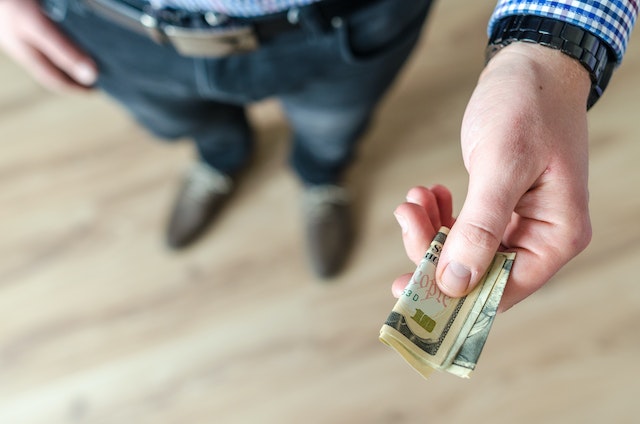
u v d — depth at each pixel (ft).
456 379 3.14
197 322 3.40
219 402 3.25
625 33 1.61
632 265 3.20
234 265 3.49
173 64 2.23
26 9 2.20
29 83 3.88
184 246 3.54
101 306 3.47
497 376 3.12
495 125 1.58
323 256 3.40
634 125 3.42
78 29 2.22
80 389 3.33
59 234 3.61
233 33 2.02
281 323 3.35
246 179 3.66
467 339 1.67
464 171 3.49
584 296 3.18
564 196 1.59
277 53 2.13
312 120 2.68
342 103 2.48
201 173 3.51
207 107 2.72
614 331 3.11
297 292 3.40
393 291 1.76
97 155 3.75
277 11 1.96
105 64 2.35
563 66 1.60
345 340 3.29
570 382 3.07
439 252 1.70
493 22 1.69
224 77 2.22
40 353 3.41
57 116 3.83
